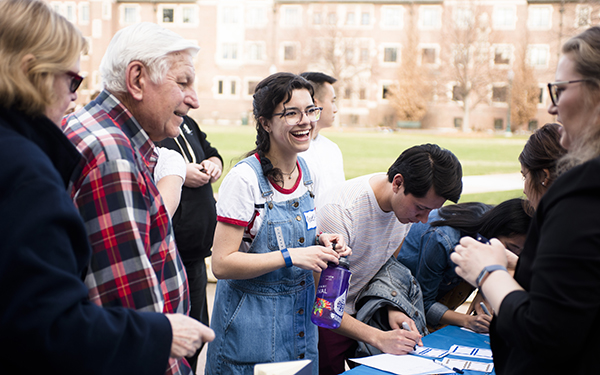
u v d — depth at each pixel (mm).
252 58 43719
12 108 935
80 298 893
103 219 1099
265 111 1637
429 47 41406
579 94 988
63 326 859
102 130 1169
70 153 1013
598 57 964
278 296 1678
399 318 1919
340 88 41656
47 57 949
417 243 2279
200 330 1085
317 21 42656
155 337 990
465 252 1164
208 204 2363
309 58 42250
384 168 15250
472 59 39531
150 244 1218
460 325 2109
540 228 1032
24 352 847
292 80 1636
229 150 18984
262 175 1647
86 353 881
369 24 42219
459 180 1756
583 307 879
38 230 853
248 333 1642
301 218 1708
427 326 2232
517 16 39281
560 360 939
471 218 2135
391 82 42312
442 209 2234
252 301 1658
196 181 2295
